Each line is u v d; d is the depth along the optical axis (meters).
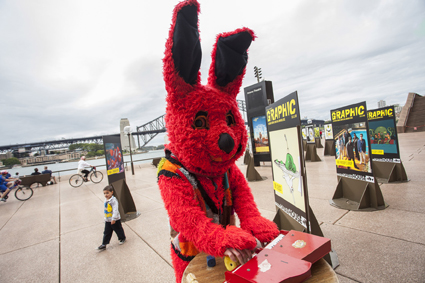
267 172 8.91
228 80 1.48
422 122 22.53
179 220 1.23
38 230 5.11
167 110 1.44
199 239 1.15
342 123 4.54
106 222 3.80
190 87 1.34
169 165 1.41
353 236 3.05
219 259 1.36
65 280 2.98
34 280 3.05
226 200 1.53
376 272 2.28
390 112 5.49
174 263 1.54
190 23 1.22
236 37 1.33
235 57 1.37
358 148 4.18
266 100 9.45
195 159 1.29
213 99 1.32
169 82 1.30
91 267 3.24
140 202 6.57
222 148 1.23
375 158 5.92
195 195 1.36
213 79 1.47
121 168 5.69
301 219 2.29
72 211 6.50
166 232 4.23
